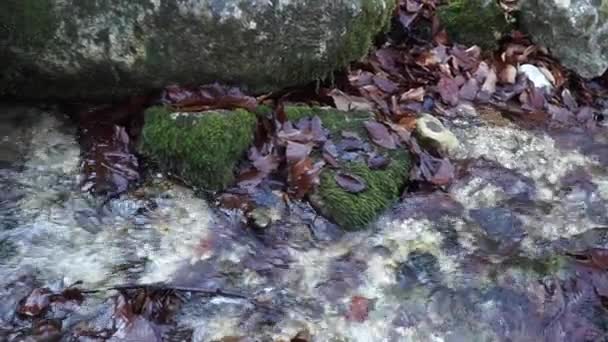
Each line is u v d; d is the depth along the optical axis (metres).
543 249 1.67
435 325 1.48
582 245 1.69
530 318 1.52
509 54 2.21
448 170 1.77
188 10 1.62
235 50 1.70
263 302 1.46
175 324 1.40
